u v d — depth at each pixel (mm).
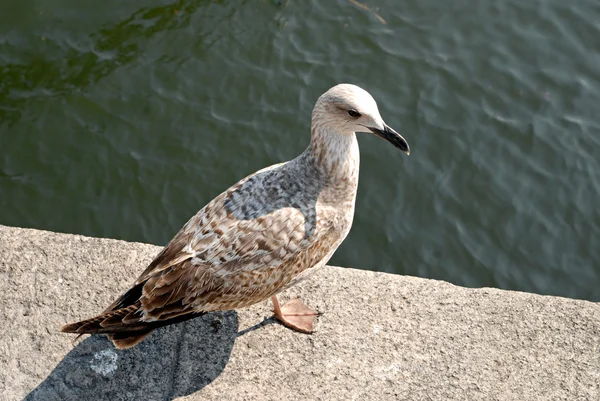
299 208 1306
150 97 2332
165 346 1357
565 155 2236
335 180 1330
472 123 2291
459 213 2152
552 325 1377
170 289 1260
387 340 1364
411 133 2273
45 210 2148
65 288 1411
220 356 1352
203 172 2219
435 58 2432
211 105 2324
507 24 2516
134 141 2256
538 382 1322
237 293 1286
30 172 2199
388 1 2551
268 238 1279
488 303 1401
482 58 2432
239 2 2541
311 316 1387
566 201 2168
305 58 2424
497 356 1347
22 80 2342
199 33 2473
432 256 2088
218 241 1274
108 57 2408
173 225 2148
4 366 1334
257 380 1330
